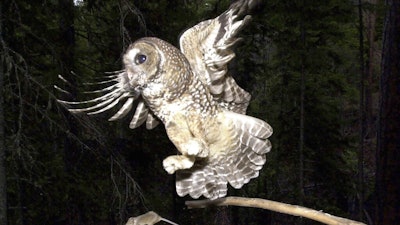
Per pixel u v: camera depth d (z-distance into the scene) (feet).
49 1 33.12
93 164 34.78
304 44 42.34
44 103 30.63
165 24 36.22
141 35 32.86
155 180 47.42
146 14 35.17
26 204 33.37
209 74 8.57
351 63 56.34
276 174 51.88
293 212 9.74
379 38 61.46
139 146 42.09
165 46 8.18
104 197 35.04
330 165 49.21
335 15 41.09
